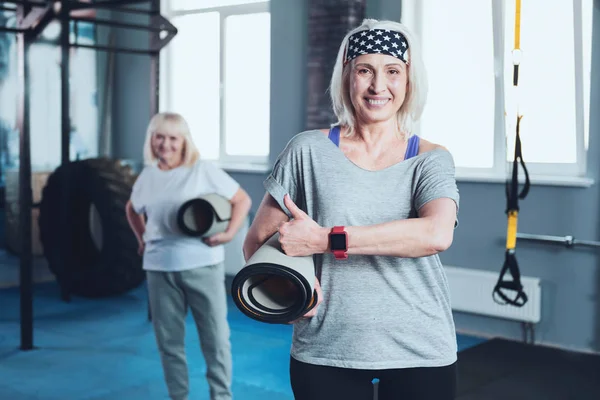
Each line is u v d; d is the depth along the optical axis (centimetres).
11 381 393
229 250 621
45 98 682
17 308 579
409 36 153
